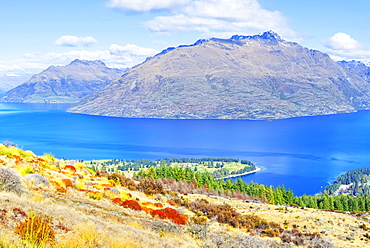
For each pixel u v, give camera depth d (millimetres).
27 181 35938
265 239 40844
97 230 24688
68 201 34438
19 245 18422
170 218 41062
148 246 25922
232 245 34250
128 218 34656
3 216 21656
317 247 41188
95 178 52938
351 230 50062
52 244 20109
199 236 35312
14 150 46531
